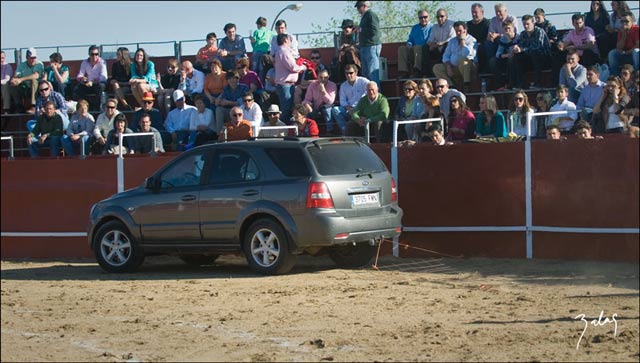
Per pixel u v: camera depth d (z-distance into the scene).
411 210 25.98
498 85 31.50
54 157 30.22
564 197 24.27
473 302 18.28
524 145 24.75
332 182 22.12
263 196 22.56
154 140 30.47
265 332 15.84
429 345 14.43
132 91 34.72
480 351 13.92
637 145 23.41
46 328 16.84
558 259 24.31
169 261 27.45
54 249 30.03
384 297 19.09
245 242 22.86
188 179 24.03
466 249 25.47
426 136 27.56
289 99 32.84
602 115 26.47
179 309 18.42
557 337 14.79
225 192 23.17
